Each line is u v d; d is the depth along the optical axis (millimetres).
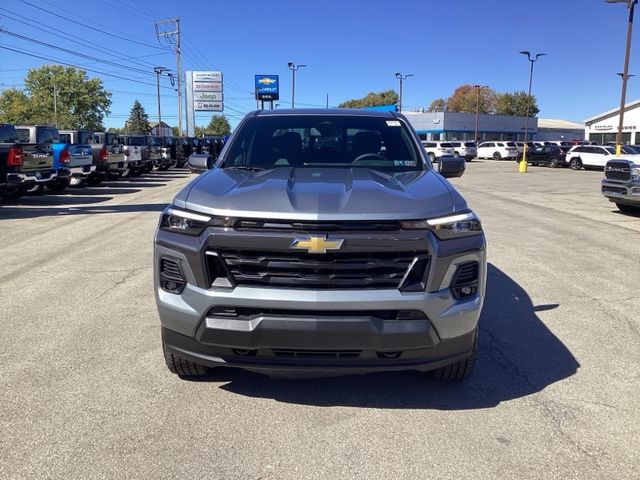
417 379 3855
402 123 4879
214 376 3836
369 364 3080
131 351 4254
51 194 16984
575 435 3137
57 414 3289
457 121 78562
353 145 4543
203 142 39000
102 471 2752
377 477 2732
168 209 3334
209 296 3023
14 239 9016
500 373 3975
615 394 3660
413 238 2979
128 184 21391
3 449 2922
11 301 5531
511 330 4883
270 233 2967
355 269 2967
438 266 3029
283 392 3631
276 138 4613
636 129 60375
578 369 4062
